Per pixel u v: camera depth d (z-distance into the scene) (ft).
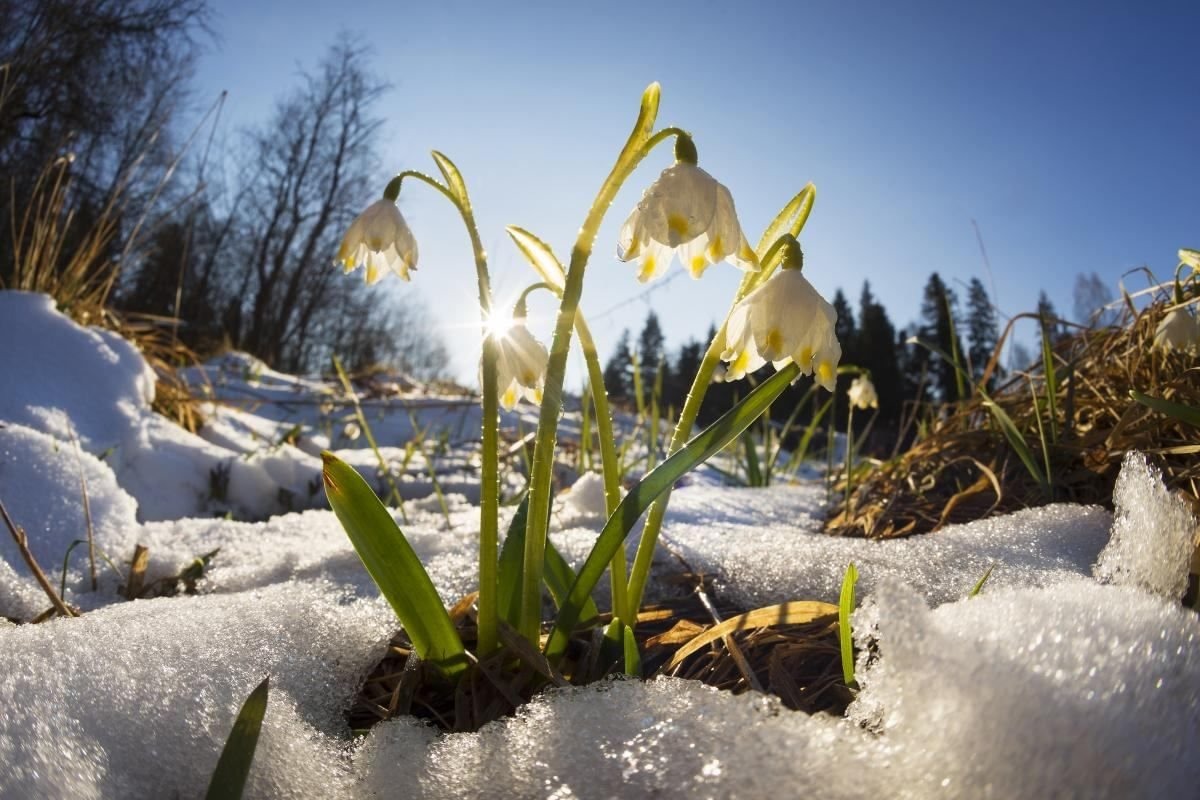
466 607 0.73
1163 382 0.95
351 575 0.88
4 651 0.55
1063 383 1.10
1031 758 0.38
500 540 0.97
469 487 1.71
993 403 0.98
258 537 1.10
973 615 0.49
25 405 1.41
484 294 0.59
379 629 0.66
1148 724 0.40
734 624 0.62
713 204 0.54
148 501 1.45
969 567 0.71
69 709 0.49
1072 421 1.00
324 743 0.52
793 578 0.75
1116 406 1.00
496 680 0.58
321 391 3.30
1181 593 0.59
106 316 1.97
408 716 0.55
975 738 0.39
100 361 1.63
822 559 0.77
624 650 0.58
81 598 0.91
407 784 0.47
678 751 0.44
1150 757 0.38
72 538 1.03
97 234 1.99
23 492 1.06
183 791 0.47
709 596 0.78
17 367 1.50
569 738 0.47
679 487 1.41
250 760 0.43
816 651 0.61
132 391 1.64
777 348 0.54
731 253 0.55
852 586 0.53
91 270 2.21
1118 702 0.41
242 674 0.56
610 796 0.43
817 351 0.54
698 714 0.46
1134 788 0.37
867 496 1.14
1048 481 0.92
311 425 2.55
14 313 1.62
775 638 0.63
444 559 0.86
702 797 0.41
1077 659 0.43
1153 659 0.44
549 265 0.63
